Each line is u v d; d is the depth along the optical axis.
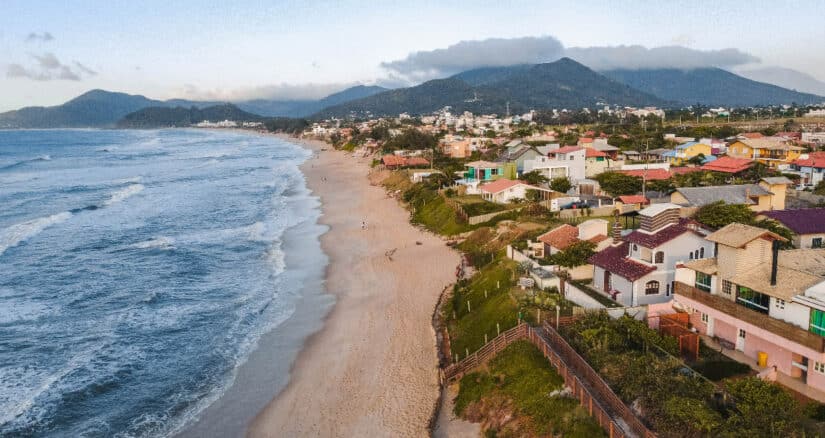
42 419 34.28
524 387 31.14
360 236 76.94
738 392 25.33
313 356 42.25
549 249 52.41
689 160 113.19
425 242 71.88
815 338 26.42
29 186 129.12
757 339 30.59
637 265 40.47
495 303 43.28
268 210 97.81
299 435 32.69
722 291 33.25
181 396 37.22
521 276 46.59
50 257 68.69
